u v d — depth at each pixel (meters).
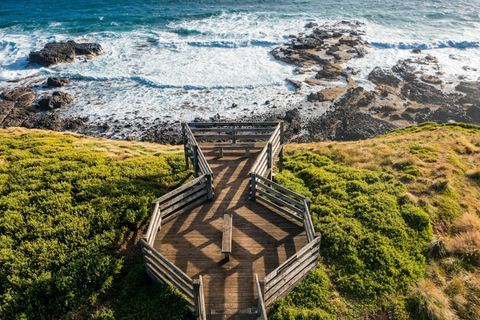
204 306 7.37
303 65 54.34
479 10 82.81
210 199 10.96
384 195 13.25
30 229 11.27
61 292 8.91
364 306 8.76
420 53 58.94
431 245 10.69
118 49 61.62
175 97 45.25
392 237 11.05
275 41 63.66
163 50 60.84
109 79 50.38
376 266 9.93
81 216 11.80
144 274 9.34
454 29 69.75
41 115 41.47
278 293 8.31
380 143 20.95
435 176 14.91
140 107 42.97
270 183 10.27
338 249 10.53
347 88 47.53
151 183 14.59
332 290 9.19
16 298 8.69
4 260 9.85
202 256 8.87
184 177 15.30
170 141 36.19
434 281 9.66
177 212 10.23
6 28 73.69
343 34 67.44
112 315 8.30
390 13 82.00
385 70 52.34
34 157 17.08
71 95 45.97
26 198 12.77
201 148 14.33
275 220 10.12
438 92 45.41
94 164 16.33
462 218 11.88
